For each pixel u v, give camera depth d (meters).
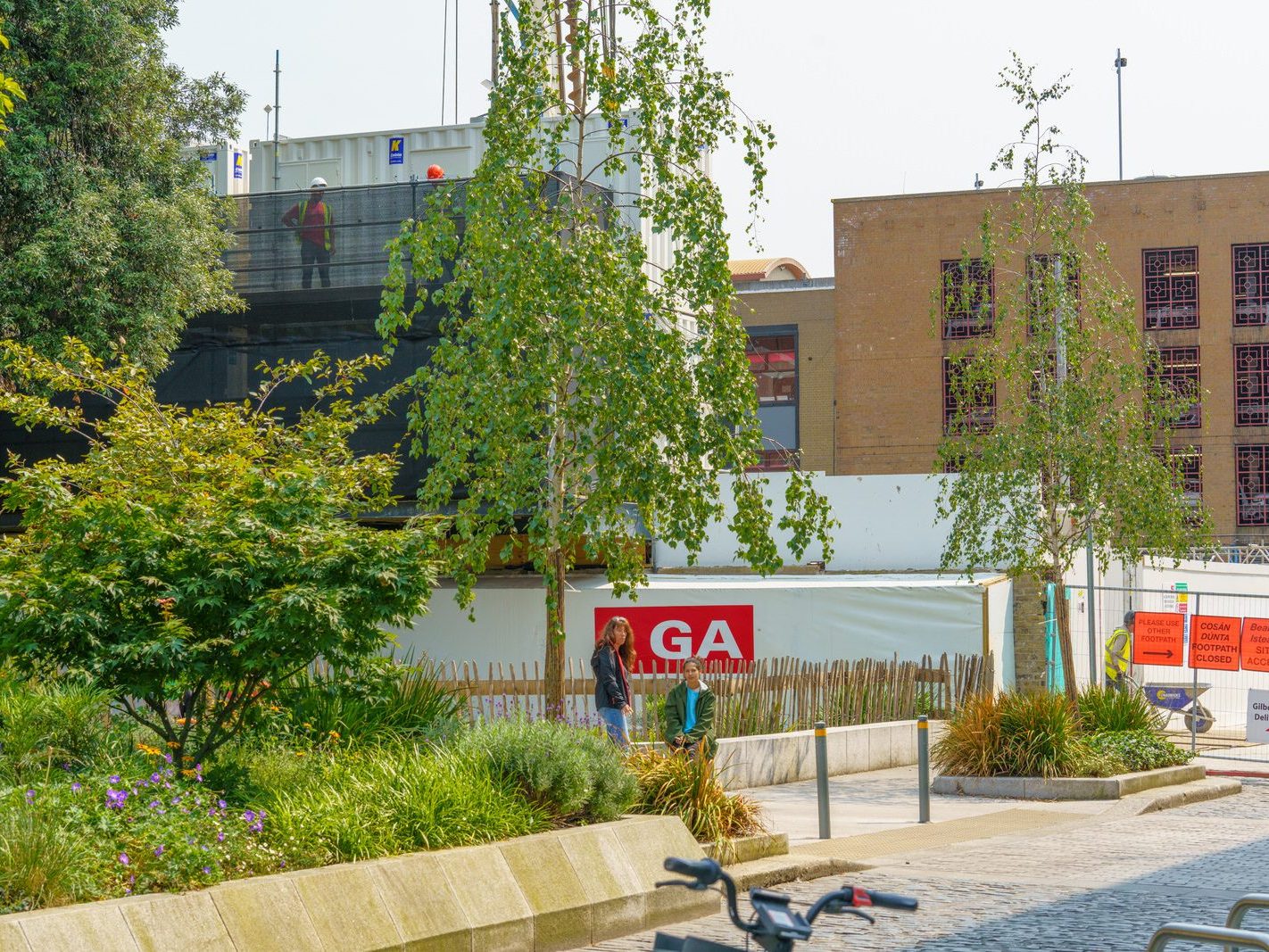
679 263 15.50
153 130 23.50
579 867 9.34
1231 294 56.00
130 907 6.70
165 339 22.88
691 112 15.40
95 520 10.20
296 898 7.52
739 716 18.83
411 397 24.98
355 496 15.39
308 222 26.22
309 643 10.00
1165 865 12.18
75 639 9.89
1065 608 21.52
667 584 25.72
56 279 21.05
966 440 22.11
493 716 16.98
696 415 15.09
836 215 59.47
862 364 58.84
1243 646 21.45
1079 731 18.88
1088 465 21.16
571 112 16.05
